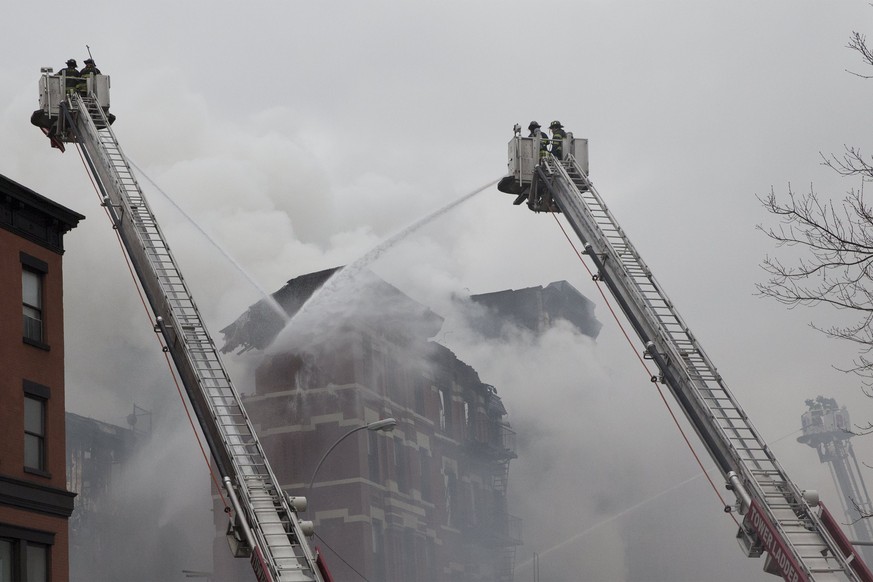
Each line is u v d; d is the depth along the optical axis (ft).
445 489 192.65
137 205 99.14
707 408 83.30
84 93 112.68
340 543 165.07
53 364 98.63
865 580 73.77
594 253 97.35
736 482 78.64
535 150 108.58
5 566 88.84
